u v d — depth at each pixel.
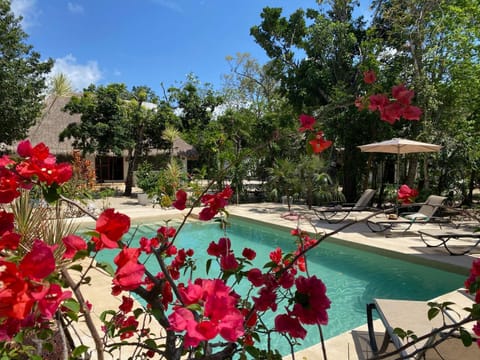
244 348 1.25
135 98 17.88
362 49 13.44
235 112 16.53
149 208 12.38
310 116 1.52
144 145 17.89
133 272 0.93
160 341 2.91
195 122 26.69
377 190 15.70
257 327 1.63
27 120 14.04
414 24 12.01
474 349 2.35
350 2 14.94
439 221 7.43
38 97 14.43
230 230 9.76
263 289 1.30
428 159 12.76
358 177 14.68
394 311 2.88
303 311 1.05
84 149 15.90
